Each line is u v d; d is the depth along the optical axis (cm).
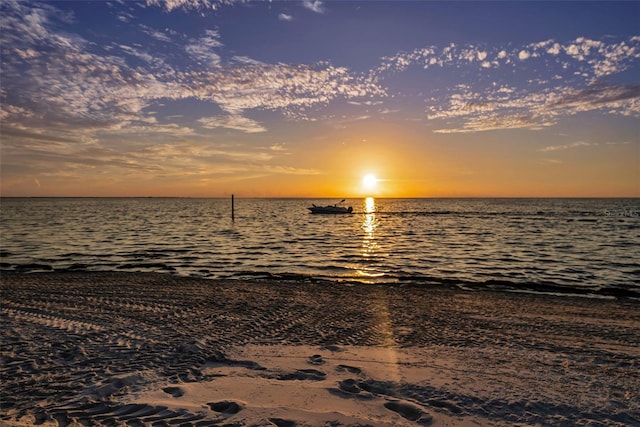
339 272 2005
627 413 568
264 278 1822
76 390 598
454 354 817
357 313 1171
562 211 11412
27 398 571
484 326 1054
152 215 8494
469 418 538
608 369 746
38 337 876
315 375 675
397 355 801
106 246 3012
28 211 10238
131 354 772
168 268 2091
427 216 8750
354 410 540
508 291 1572
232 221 6241
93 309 1166
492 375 701
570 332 1006
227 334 929
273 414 518
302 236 4009
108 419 501
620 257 2570
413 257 2553
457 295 1467
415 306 1278
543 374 712
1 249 2795
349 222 6625
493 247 3094
